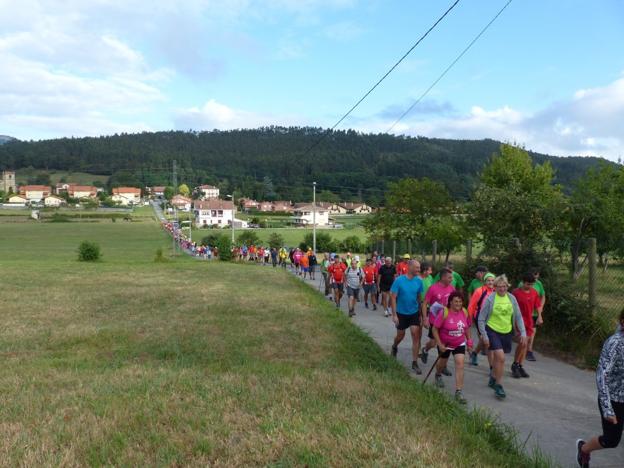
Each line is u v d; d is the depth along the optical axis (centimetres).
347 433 502
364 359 915
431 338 871
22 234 9506
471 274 1410
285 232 10506
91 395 627
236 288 1981
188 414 557
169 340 1032
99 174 19538
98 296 1673
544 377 835
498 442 527
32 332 1105
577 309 978
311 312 1405
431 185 3228
